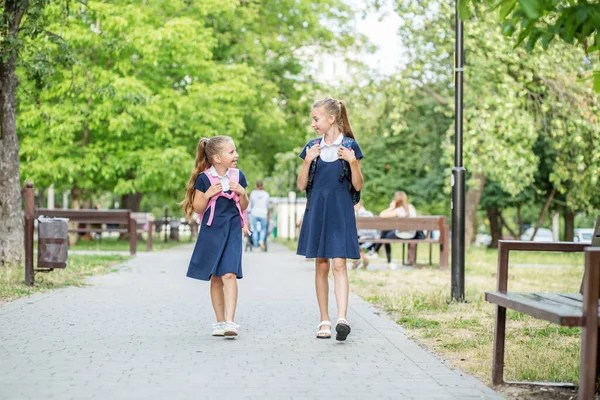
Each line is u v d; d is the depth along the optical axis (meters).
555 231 54.78
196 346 7.20
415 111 36.94
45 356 6.61
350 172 7.69
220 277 7.89
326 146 7.72
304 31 37.34
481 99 26.23
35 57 14.89
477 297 11.36
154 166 29.34
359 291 12.30
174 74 31.95
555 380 5.90
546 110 24.62
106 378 5.79
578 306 4.89
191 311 9.61
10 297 10.55
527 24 5.05
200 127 30.25
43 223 11.77
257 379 5.82
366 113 29.70
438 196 39.69
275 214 54.16
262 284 13.25
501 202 38.91
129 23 29.45
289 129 39.19
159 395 5.27
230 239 7.75
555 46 23.34
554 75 24.08
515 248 5.89
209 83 31.48
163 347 7.12
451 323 8.71
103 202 67.25
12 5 13.64
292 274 15.45
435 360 6.65
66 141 29.08
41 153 29.06
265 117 35.09
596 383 5.56
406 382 5.78
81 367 6.17
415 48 28.41
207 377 5.87
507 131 24.11
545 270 18.84
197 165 7.91
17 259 13.98
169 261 18.69
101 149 29.89
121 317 8.99
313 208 7.70
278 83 38.06
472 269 18.59
